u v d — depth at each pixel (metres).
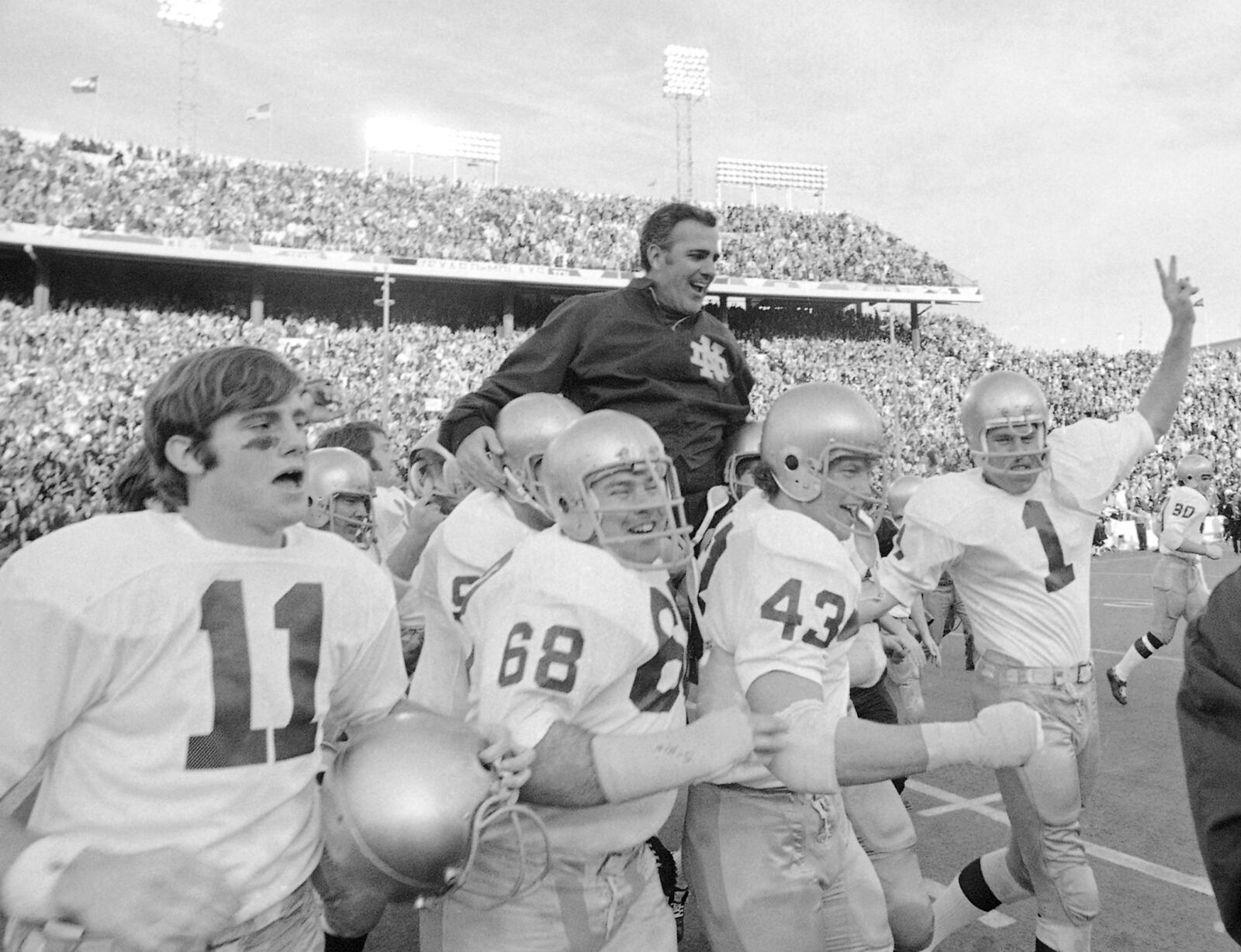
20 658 1.34
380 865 1.50
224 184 28.97
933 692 7.35
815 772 1.64
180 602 1.46
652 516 1.87
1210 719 1.03
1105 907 3.37
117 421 19.66
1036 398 2.93
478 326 31.95
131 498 1.86
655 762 1.57
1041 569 2.93
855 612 2.09
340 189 30.72
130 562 1.44
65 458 17.61
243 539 1.57
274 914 1.51
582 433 1.85
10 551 15.45
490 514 2.59
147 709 1.43
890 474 21.25
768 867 2.05
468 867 1.55
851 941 2.20
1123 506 24.06
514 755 1.58
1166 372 3.26
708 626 2.14
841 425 2.12
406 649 3.58
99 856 1.25
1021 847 2.80
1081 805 2.96
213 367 1.52
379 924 3.49
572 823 1.77
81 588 1.38
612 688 1.76
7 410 19.09
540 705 1.61
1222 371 34.53
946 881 3.66
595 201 34.56
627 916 1.87
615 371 3.06
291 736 1.56
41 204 25.31
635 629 1.71
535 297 32.94
